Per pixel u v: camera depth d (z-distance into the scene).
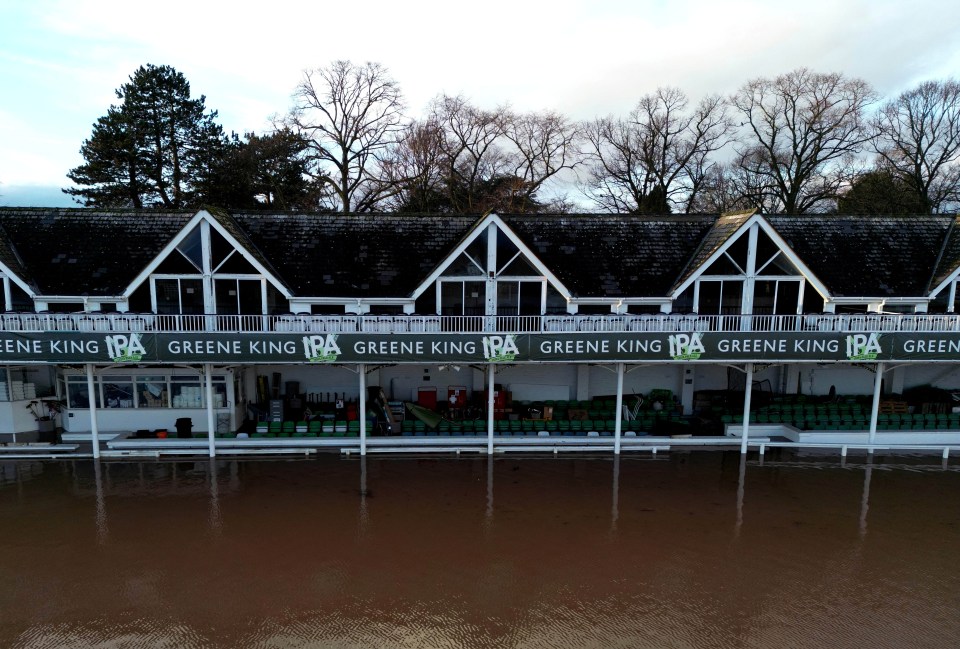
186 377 21.72
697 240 23.11
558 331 19.53
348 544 14.64
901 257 22.72
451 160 43.94
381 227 23.08
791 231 23.47
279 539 14.85
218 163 39.50
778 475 19.52
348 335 18.72
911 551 14.61
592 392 24.84
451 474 19.41
